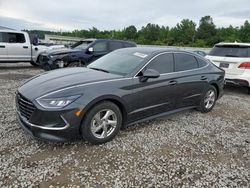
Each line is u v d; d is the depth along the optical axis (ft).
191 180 10.61
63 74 14.20
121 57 16.30
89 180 10.16
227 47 27.48
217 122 17.76
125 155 12.21
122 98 13.32
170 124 16.65
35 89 12.38
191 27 253.44
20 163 10.98
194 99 18.17
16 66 43.11
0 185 9.53
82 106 11.82
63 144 12.80
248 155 13.10
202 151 13.16
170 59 16.47
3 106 18.30
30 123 11.74
